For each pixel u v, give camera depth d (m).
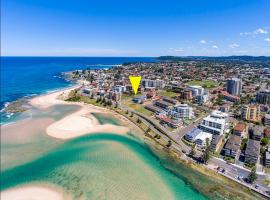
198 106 199.00
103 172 93.44
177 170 97.69
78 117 169.00
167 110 178.88
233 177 90.88
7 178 87.00
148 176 92.25
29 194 78.38
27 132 134.50
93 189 82.19
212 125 136.62
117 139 129.38
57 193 79.38
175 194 81.50
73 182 86.00
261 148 114.88
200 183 88.50
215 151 112.75
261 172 94.62
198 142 119.88
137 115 174.25
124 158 106.56
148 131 142.12
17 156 104.38
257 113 167.00
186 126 148.75
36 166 96.25
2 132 133.50
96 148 116.00
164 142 125.56
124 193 80.69
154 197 79.25
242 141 122.81
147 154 112.38
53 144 119.25
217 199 79.56
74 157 105.31
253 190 83.19
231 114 176.25
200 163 102.69
